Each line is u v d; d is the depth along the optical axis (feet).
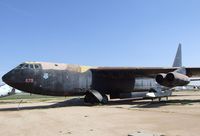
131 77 91.71
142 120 42.11
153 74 88.22
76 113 55.21
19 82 66.95
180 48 111.24
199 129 33.06
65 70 75.56
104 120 43.32
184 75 74.23
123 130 33.50
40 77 69.82
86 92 81.35
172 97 113.60
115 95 90.48
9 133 33.99
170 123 38.27
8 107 77.41
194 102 79.20
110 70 82.74
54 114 54.24
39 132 33.73
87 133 32.04
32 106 79.30
